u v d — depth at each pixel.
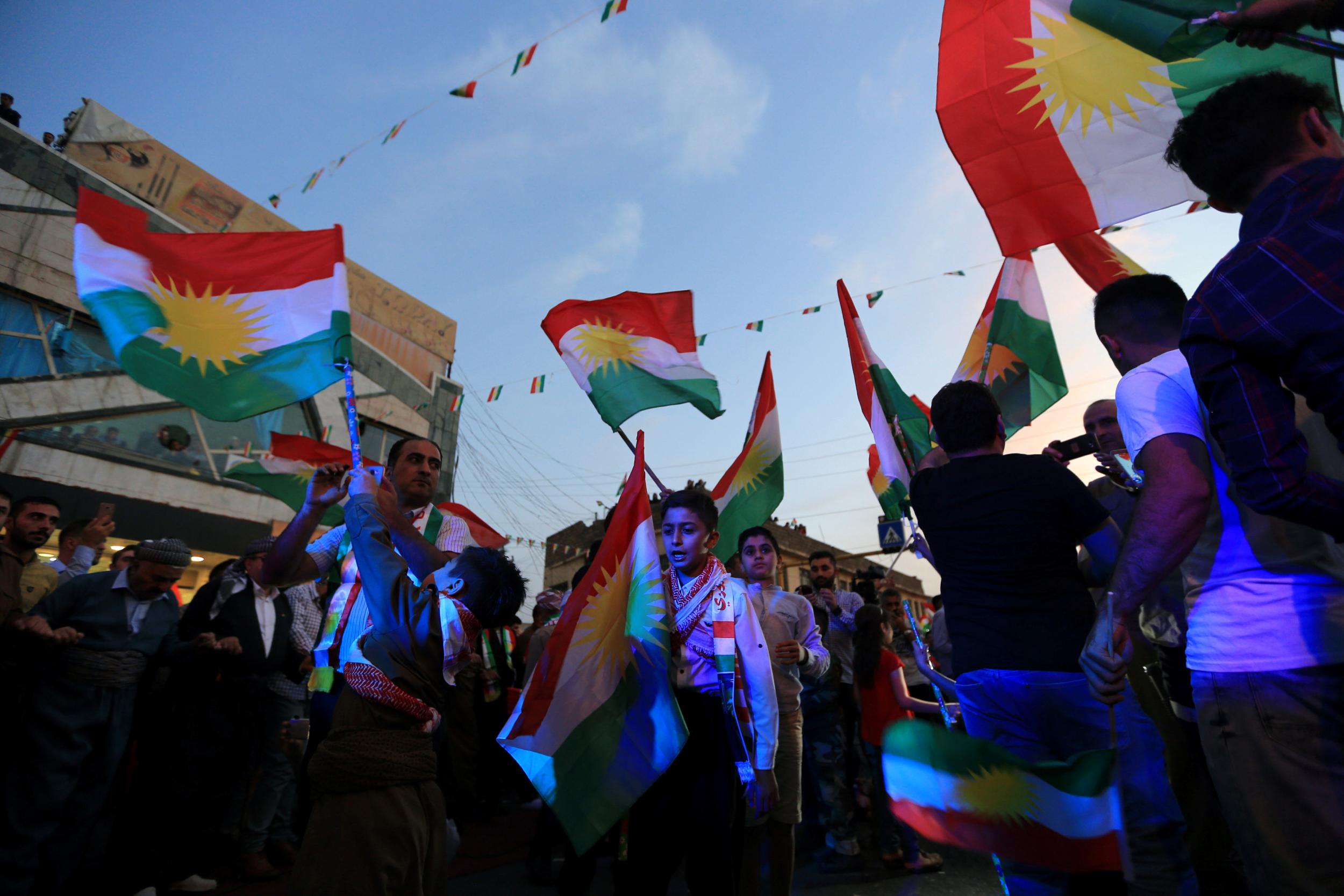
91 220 2.47
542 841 4.16
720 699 2.57
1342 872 1.28
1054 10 2.68
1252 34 1.60
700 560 2.81
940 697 2.99
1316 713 1.34
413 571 2.37
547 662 2.38
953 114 2.77
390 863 1.87
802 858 4.50
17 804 3.38
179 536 12.62
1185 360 1.64
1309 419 1.52
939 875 3.97
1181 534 1.47
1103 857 1.57
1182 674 2.80
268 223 15.02
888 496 3.85
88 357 12.21
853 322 3.47
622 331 4.31
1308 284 1.20
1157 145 2.51
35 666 3.63
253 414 2.48
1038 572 2.07
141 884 3.75
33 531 4.34
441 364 18.28
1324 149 1.41
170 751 3.92
